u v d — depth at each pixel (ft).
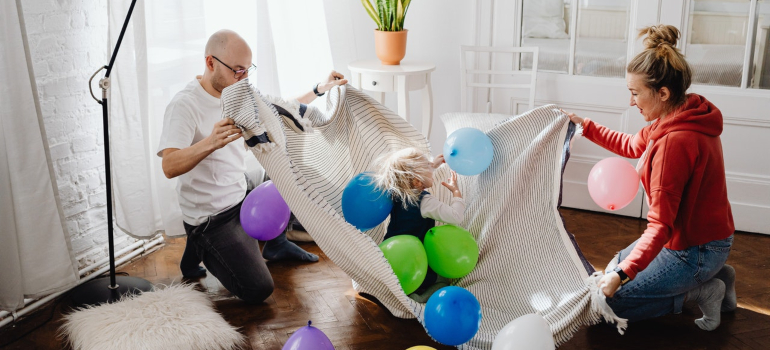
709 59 10.77
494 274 8.24
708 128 7.16
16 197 7.99
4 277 8.02
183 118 8.41
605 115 11.67
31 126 7.93
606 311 7.11
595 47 11.50
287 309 8.73
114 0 8.82
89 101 9.29
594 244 10.73
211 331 7.77
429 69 11.71
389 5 11.57
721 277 8.34
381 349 7.82
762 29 10.31
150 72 9.45
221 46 8.36
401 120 8.55
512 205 8.07
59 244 8.45
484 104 12.68
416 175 7.93
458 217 7.98
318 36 12.12
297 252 10.11
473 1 12.22
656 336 8.09
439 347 7.82
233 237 8.86
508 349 6.50
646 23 10.92
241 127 7.50
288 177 7.43
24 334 8.11
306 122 8.22
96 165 9.57
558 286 7.70
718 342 7.96
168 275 9.72
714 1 10.46
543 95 12.09
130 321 7.72
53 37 8.62
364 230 8.14
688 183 7.30
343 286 9.34
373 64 12.09
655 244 7.00
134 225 9.62
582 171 12.03
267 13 10.87
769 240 10.84
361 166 8.79
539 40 11.96
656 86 7.18
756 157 10.82
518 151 8.00
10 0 7.50
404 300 7.46
